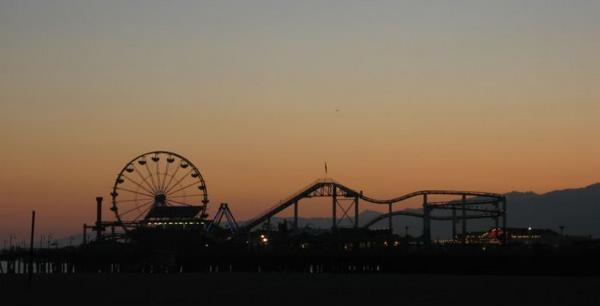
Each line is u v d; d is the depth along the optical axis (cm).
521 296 9162
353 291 10038
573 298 8900
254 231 19800
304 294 9669
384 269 14638
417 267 14275
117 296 9556
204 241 17088
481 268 13625
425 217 19325
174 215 17050
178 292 10075
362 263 15000
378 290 10156
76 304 8669
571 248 13950
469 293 9600
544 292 9606
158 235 16900
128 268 16912
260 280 12350
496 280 11675
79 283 11994
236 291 10162
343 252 15412
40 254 19088
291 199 18262
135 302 8844
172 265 16450
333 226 18262
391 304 8481
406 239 18738
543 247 14500
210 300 9025
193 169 17200
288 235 18825
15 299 9281
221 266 16338
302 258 15712
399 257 14512
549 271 13062
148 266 16638
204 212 17112
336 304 8525
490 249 14725
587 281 11300
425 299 8962
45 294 9944
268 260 16025
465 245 16588
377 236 18462
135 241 17312
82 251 17825
